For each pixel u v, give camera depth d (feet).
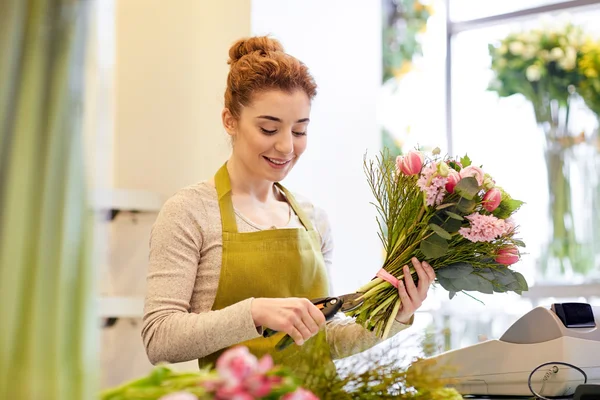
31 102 2.84
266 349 6.42
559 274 13.21
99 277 2.99
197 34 10.67
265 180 6.94
